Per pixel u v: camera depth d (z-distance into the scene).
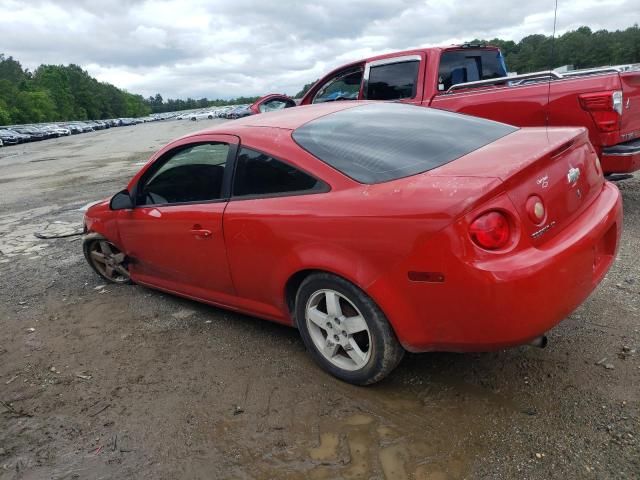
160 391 3.03
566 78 4.98
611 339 3.01
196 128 42.09
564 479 2.10
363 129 3.09
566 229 2.48
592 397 2.54
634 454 2.17
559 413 2.46
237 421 2.68
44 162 21.52
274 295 3.09
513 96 5.25
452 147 2.86
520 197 2.28
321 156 2.84
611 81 4.62
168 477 2.36
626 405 2.45
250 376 3.08
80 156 22.86
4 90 97.50
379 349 2.62
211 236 3.31
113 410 2.90
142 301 4.37
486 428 2.43
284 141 3.03
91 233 4.67
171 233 3.65
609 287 3.65
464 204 2.19
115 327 3.94
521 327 2.23
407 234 2.32
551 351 2.96
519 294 2.17
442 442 2.38
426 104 6.03
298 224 2.75
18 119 95.00
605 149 4.76
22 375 3.38
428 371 2.92
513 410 2.52
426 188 2.37
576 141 2.74
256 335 3.56
